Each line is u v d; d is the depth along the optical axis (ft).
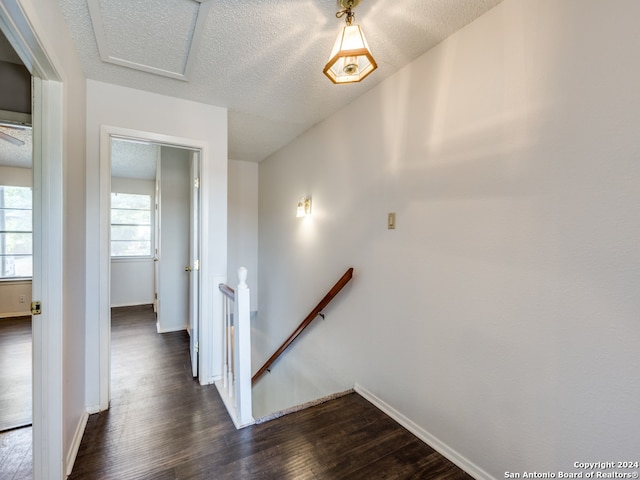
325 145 9.30
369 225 7.48
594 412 3.74
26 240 15.72
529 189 4.36
